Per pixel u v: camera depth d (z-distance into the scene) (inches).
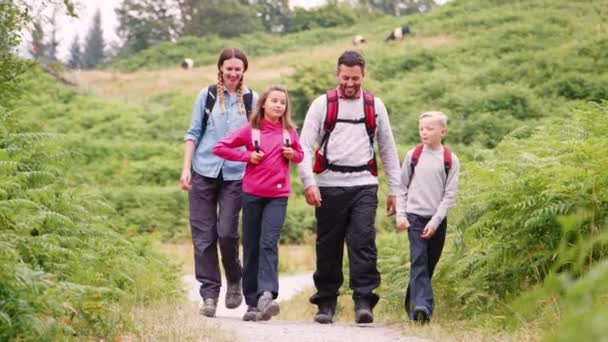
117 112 3361.2
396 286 595.5
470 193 536.4
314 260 1611.7
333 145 502.0
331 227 509.4
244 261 500.4
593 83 2743.6
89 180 2455.7
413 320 477.7
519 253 467.2
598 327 122.7
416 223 495.2
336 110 499.2
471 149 2326.5
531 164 476.4
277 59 4864.7
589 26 3828.7
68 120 3198.8
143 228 2160.4
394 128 2785.4
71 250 410.0
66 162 513.3
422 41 4301.2
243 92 533.0
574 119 533.3
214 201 532.7
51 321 317.4
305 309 781.9
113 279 494.0
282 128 495.2
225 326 442.3
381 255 713.0
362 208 501.4
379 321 536.4
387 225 1657.2
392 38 4515.3
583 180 443.8
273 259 485.7
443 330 435.8
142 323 405.4
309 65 3058.6
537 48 3560.5
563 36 3695.9
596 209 431.5
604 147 449.7
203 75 4911.4
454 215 556.4
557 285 150.6
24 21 624.7
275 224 487.5
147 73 5196.9
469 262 494.0
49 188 454.9
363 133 502.3
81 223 473.4
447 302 537.3
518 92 2659.9
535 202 451.2
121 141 2987.2
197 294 928.9
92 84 4485.7
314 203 493.7
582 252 163.8
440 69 3508.9
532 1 4618.6
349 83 496.7
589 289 136.4
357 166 502.3
